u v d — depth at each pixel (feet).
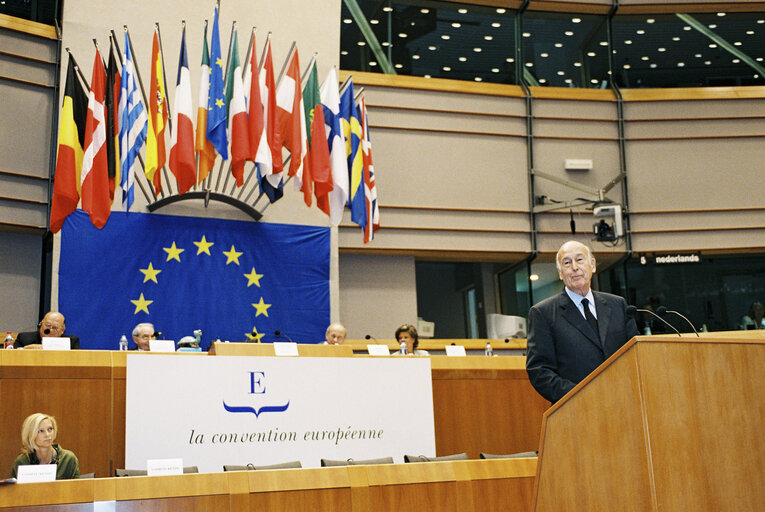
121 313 32.99
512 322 42.65
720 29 46.29
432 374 24.70
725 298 44.42
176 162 28.81
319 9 39.17
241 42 37.37
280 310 36.14
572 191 43.83
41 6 35.55
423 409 22.15
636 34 46.19
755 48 46.14
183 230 34.88
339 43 39.42
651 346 8.46
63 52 34.42
